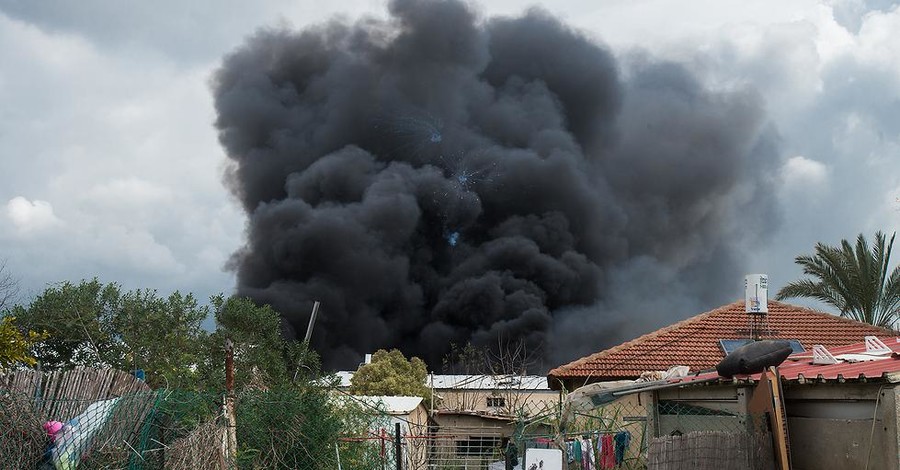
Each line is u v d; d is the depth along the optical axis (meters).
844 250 23.48
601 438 8.74
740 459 6.90
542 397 22.47
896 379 6.71
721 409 8.37
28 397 7.78
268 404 8.57
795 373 8.00
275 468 8.31
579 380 17.42
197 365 13.85
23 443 7.57
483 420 21.44
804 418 7.66
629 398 10.73
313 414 8.88
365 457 10.02
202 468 7.44
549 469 7.44
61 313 14.32
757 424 7.29
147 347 14.20
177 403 8.10
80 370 8.64
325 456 8.85
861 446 6.99
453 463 10.96
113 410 8.00
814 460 7.48
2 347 10.75
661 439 6.45
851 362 9.04
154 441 7.77
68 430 7.75
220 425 7.93
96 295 14.95
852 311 23.56
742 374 7.67
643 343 18.28
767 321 18.16
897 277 22.98
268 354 14.79
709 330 18.77
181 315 14.89
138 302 14.89
